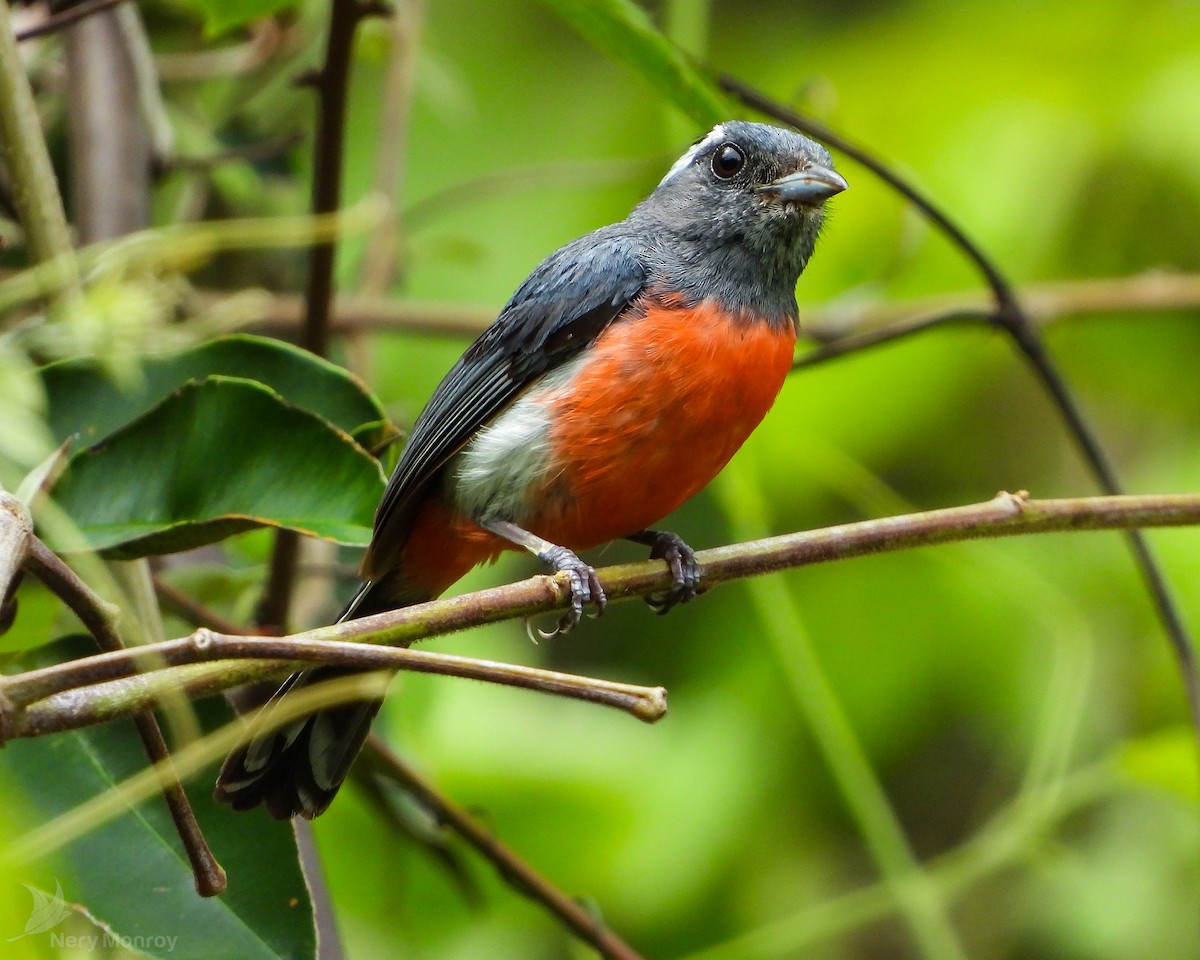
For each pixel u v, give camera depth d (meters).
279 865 6.83
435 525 8.98
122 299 6.99
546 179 11.96
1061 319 12.45
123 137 9.66
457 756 11.09
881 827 10.34
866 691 12.47
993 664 12.51
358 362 11.15
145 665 5.34
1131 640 12.80
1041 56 13.55
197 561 9.90
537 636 12.17
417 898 10.73
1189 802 10.16
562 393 8.57
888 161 13.40
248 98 11.74
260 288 11.80
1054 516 7.27
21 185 7.23
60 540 6.54
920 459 13.70
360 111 13.62
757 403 8.84
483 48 13.90
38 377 7.08
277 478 7.26
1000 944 12.07
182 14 11.55
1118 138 13.25
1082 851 12.01
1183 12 13.45
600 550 9.30
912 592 12.45
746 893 11.55
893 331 9.91
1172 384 13.96
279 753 7.14
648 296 8.77
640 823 11.34
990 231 13.17
